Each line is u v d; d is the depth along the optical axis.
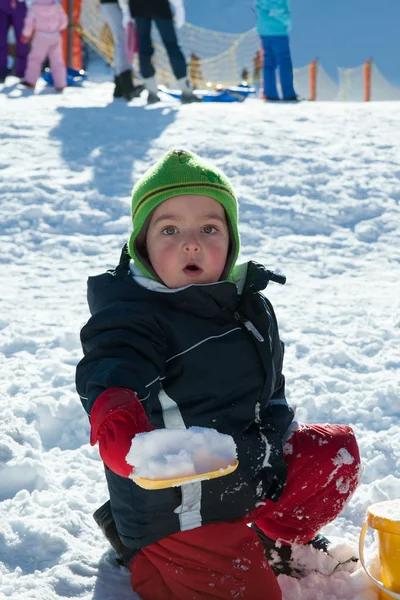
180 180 3.18
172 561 3.05
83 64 34.47
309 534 3.36
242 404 3.14
